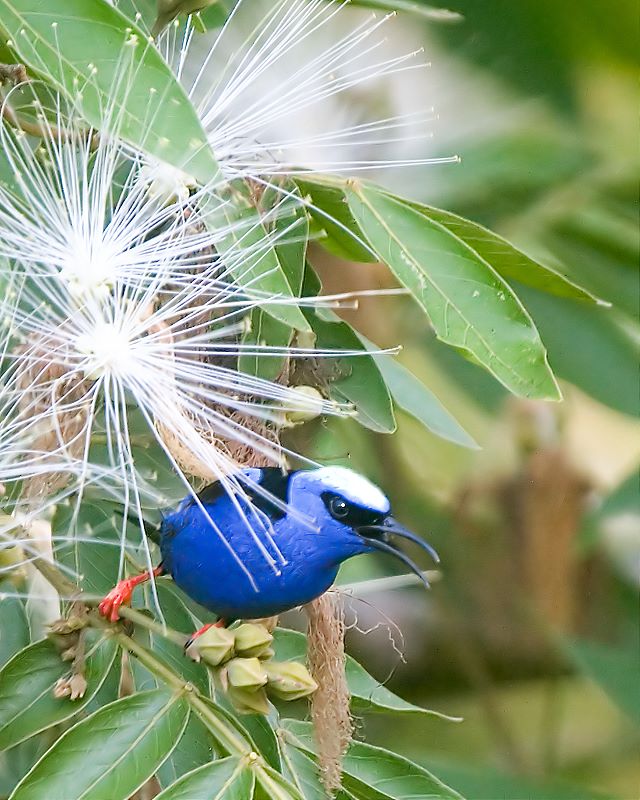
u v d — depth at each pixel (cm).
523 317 714
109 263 683
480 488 1233
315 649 729
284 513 675
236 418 758
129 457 678
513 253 768
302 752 739
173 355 708
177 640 668
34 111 741
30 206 690
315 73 770
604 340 1164
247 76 771
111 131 604
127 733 634
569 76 1145
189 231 739
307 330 683
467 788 1173
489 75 1136
